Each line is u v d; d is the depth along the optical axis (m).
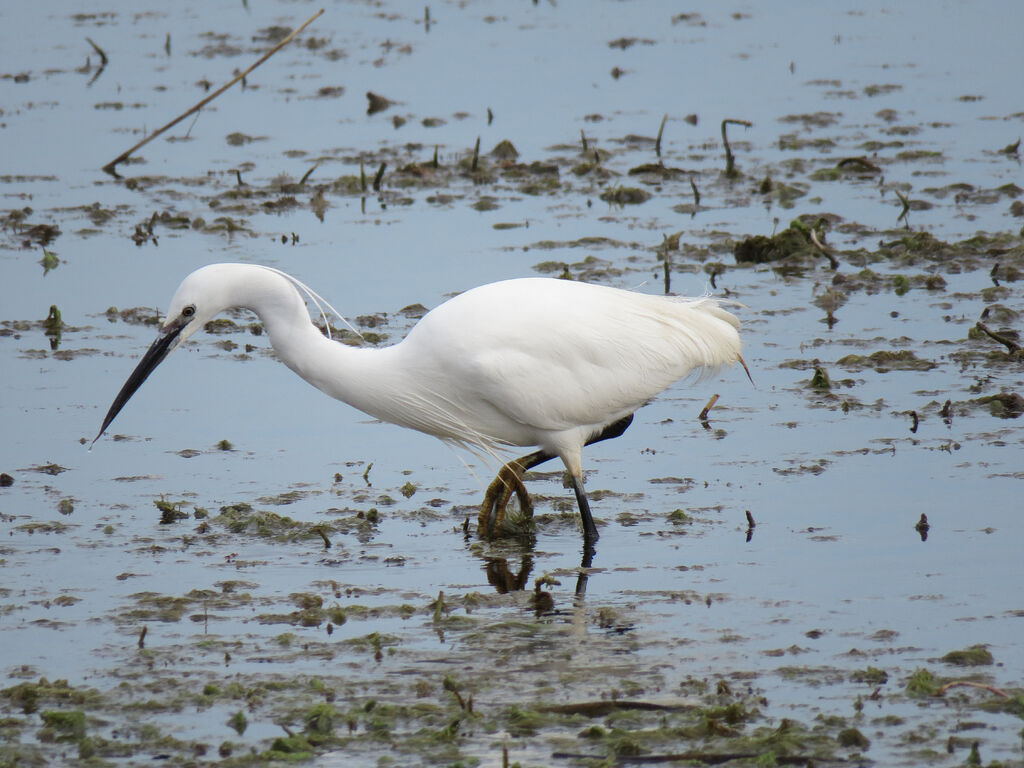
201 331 17.20
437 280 17.95
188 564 11.22
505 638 9.70
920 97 25.95
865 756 7.85
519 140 24.50
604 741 8.13
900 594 10.13
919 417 13.65
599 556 11.23
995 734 8.08
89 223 20.61
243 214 21.05
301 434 14.22
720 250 19.03
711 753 7.94
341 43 31.08
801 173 22.31
